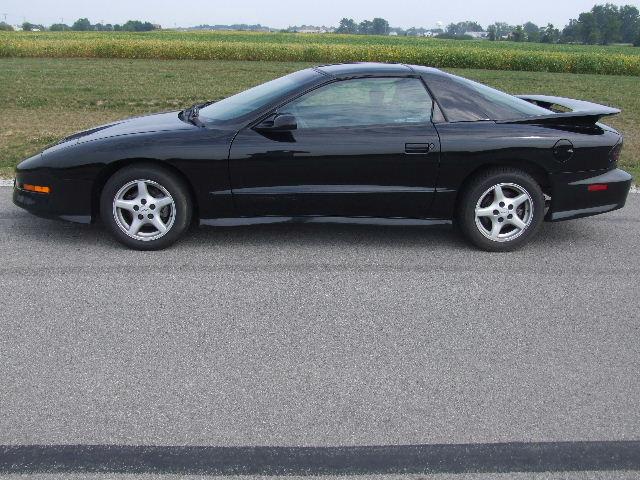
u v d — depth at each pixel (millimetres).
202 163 4812
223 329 3760
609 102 18484
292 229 5641
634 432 2881
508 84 23500
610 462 2676
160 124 5180
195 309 4012
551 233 5793
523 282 4609
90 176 4840
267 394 3105
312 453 2680
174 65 28516
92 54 33156
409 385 3217
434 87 5035
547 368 3426
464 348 3617
